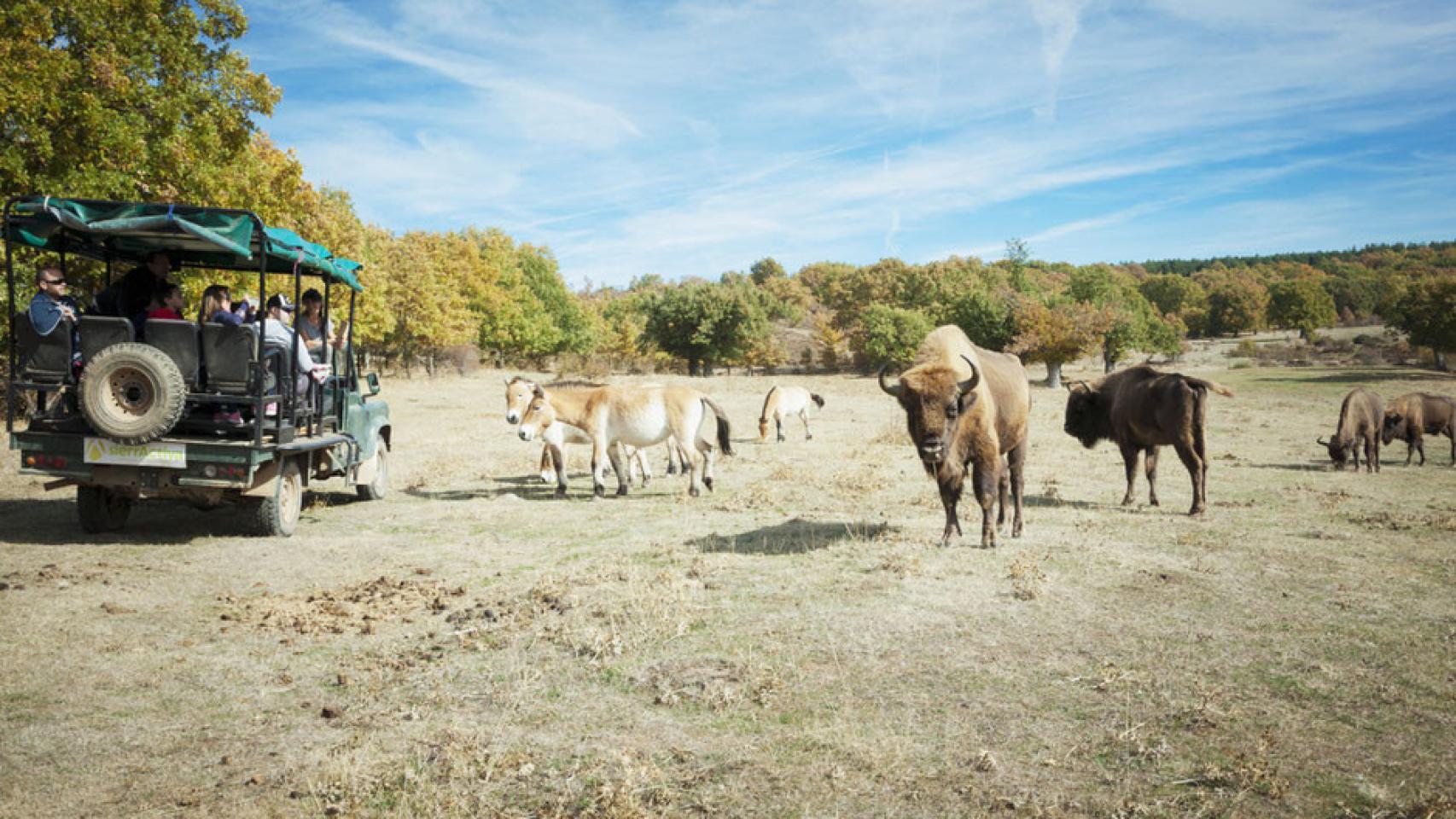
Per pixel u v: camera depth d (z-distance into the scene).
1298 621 6.14
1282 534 9.44
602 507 11.64
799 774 3.94
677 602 6.51
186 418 8.84
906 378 7.71
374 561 8.38
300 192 25.59
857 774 3.93
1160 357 87.25
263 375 8.45
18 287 16.77
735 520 10.48
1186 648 5.59
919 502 11.69
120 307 9.21
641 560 8.24
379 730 4.51
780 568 7.69
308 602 6.86
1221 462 17.11
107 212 8.06
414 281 49.44
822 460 17.09
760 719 4.54
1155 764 4.00
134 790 3.88
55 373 8.62
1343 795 3.70
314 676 5.31
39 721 4.59
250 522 9.27
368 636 6.05
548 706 4.78
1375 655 5.45
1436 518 10.44
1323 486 13.77
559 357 81.62
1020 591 6.73
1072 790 3.77
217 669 5.39
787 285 179.38
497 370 73.50
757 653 5.49
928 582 7.11
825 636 5.79
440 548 8.97
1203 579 7.30
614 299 165.00
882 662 5.33
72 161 16.77
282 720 4.66
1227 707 4.64
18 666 5.33
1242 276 196.12
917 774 3.92
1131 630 5.93
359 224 43.03
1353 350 85.06
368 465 12.19
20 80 15.16
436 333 51.16
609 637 5.80
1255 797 3.69
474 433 22.39
